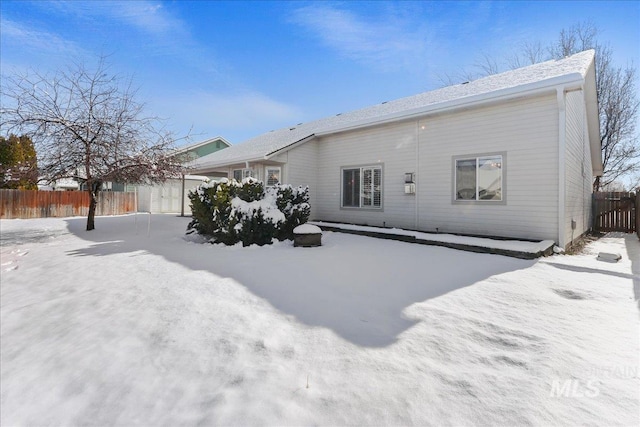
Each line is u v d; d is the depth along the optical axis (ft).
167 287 12.92
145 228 35.53
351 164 36.96
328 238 28.30
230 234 23.72
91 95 30.07
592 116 36.45
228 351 7.86
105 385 6.79
